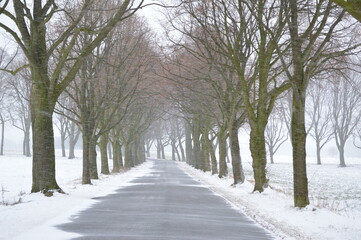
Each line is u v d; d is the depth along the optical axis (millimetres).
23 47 28719
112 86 55219
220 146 62844
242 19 36844
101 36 30750
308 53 26359
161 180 55125
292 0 26562
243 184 45531
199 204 28266
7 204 23750
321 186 59500
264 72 36219
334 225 19766
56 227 17906
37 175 29984
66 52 30484
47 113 30172
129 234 16406
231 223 20391
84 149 47438
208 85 57594
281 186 57031
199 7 42938
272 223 20359
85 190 37156
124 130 100625
